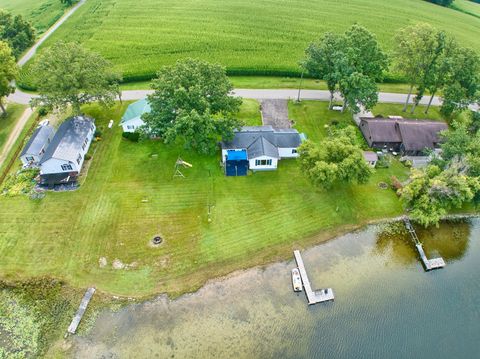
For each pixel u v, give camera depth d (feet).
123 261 155.84
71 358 127.95
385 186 192.03
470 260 162.71
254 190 187.01
